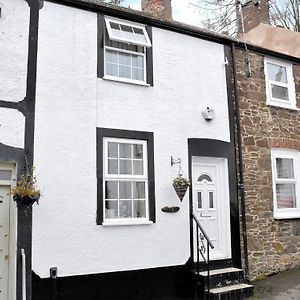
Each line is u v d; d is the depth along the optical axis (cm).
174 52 823
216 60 883
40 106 657
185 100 816
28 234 618
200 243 794
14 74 646
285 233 909
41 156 644
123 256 690
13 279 607
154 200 737
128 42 759
